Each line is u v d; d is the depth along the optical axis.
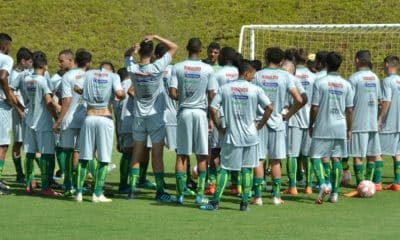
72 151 33.94
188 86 31.52
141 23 115.56
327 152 32.97
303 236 24.98
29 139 34.38
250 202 32.66
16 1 122.12
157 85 32.25
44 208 30.34
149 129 32.56
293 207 31.62
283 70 32.34
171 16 117.75
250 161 30.09
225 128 30.02
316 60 37.50
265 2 119.62
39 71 33.69
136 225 26.67
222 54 33.81
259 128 30.27
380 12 113.00
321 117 32.84
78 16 117.75
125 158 35.50
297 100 31.97
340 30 95.69
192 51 31.81
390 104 38.06
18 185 38.16
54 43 109.94
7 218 27.86
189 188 37.03
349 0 117.88
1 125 34.25
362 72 36.59
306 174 36.28
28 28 114.19
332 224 27.41
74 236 24.58
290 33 102.19
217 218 28.41
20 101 37.47
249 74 29.88
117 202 32.34
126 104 35.47
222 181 30.28
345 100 33.22
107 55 107.19
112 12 118.75
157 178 32.88
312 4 117.44
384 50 96.81
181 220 27.83
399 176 37.81
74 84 33.06
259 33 104.44
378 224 27.52
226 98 29.66
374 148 37.19
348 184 40.06
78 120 33.78
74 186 33.94
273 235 25.11
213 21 115.06
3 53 33.62
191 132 31.66
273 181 32.53
